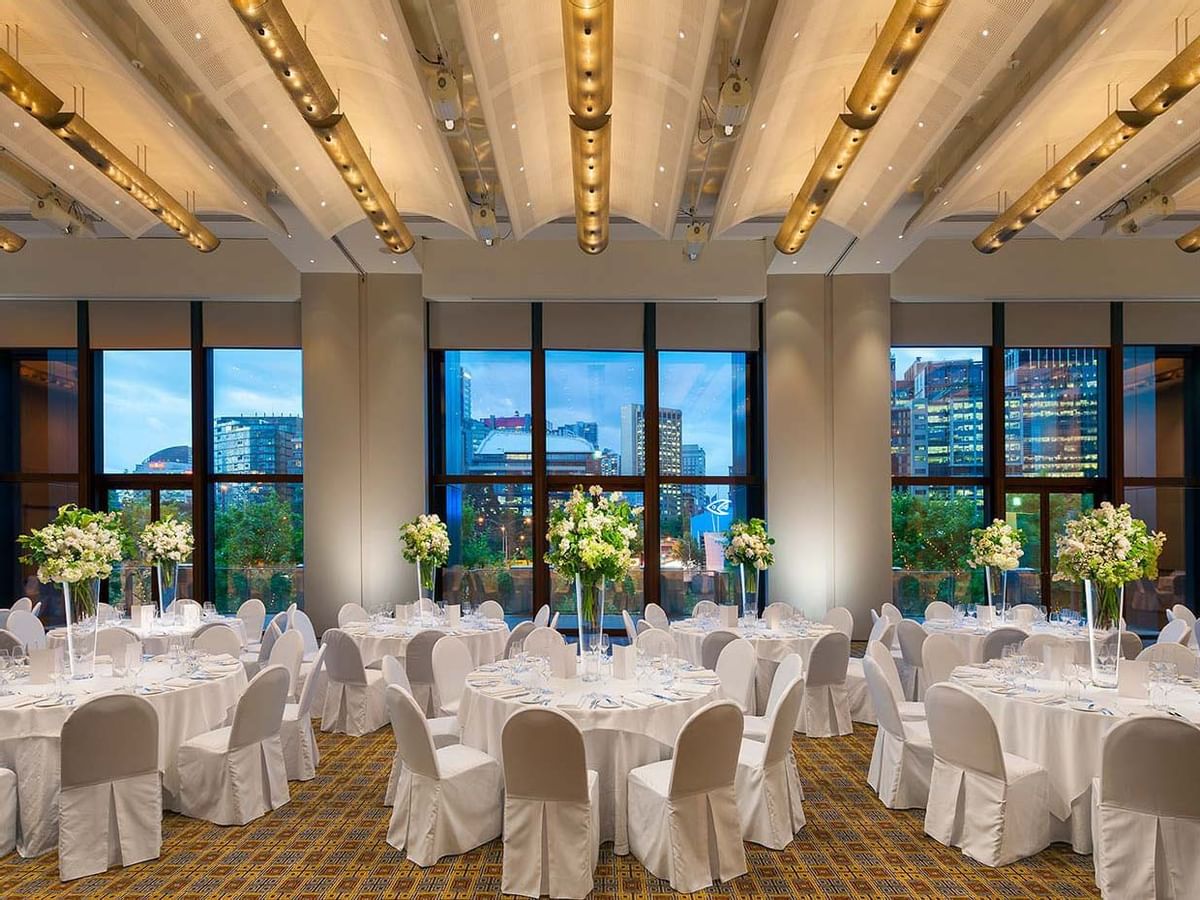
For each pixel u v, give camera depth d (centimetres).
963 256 1034
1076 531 505
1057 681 486
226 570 1070
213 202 743
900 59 417
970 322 1064
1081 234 954
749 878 416
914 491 1070
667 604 1076
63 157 632
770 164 664
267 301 1057
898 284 1038
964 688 488
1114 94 554
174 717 490
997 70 481
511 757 394
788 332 1035
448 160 648
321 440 1017
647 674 506
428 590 864
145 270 1025
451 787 436
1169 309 1062
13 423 1066
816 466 1033
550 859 394
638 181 692
